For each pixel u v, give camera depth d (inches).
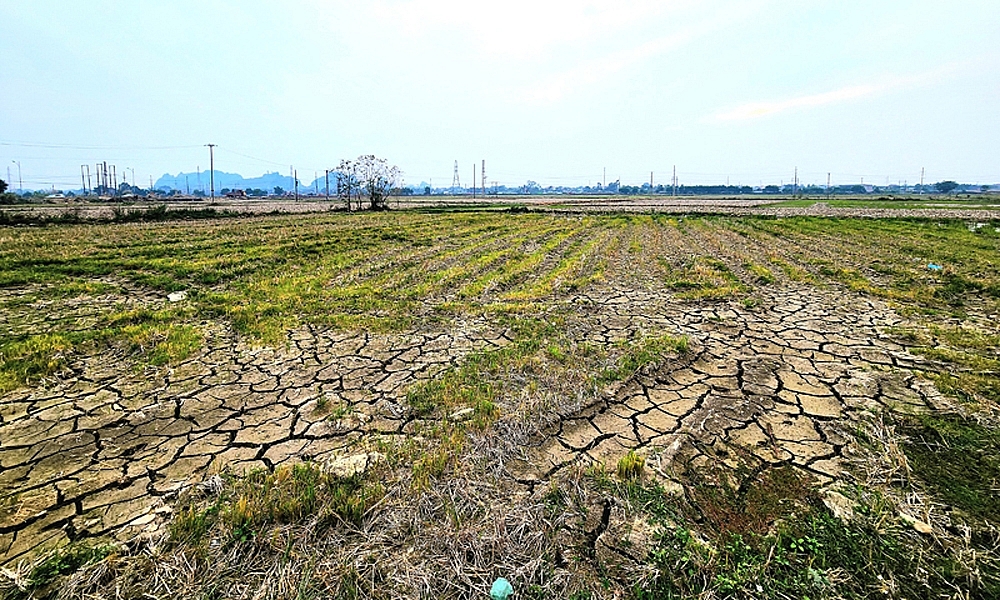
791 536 99.6
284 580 85.8
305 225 896.3
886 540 97.4
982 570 89.6
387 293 336.5
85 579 85.1
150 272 393.7
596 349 214.1
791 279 402.6
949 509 107.1
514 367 189.5
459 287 371.9
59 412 153.9
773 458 129.6
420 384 175.0
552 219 1202.6
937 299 320.8
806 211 1582.2
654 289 366.0
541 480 119.0
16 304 293.0
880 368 194.9
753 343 230.8
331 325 255.0
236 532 96.0
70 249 500.1
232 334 239.9
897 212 1478.8
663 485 116.4
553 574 88.8
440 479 116.0
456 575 88.4
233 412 155.6
